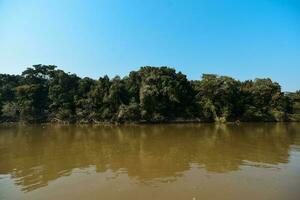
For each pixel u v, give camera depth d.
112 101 83.06
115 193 20.14
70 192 20.42
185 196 19.33
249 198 18.80
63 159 31.52
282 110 88.00
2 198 19.33
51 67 98.88
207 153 33.94
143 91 80.94
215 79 85.94
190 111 85.56
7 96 94.81
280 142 42.16
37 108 89.62
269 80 91.00
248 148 37.12
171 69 89.75
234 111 86.88
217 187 21.03
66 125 79.88
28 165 28.83
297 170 25.45
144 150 36.44
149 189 20.83
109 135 53.31
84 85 90.25
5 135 55.19
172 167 27.33
